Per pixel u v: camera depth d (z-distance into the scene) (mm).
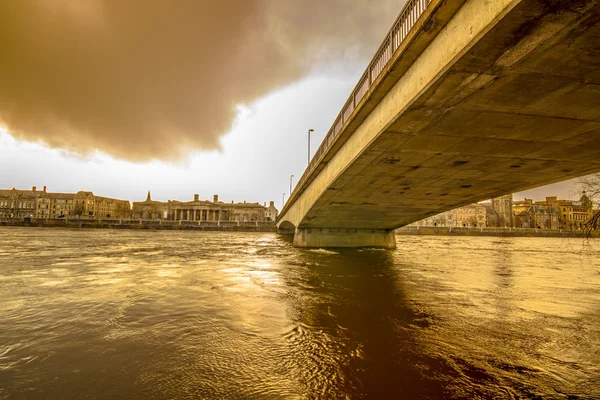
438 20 8133
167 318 8977
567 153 14117
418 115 10875
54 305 10242
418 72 9727
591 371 6066
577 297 12531
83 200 133125
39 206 133000
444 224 131750
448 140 13078
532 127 11367
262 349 6848
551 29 6457
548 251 40500
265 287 13562
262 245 41375
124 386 5246
